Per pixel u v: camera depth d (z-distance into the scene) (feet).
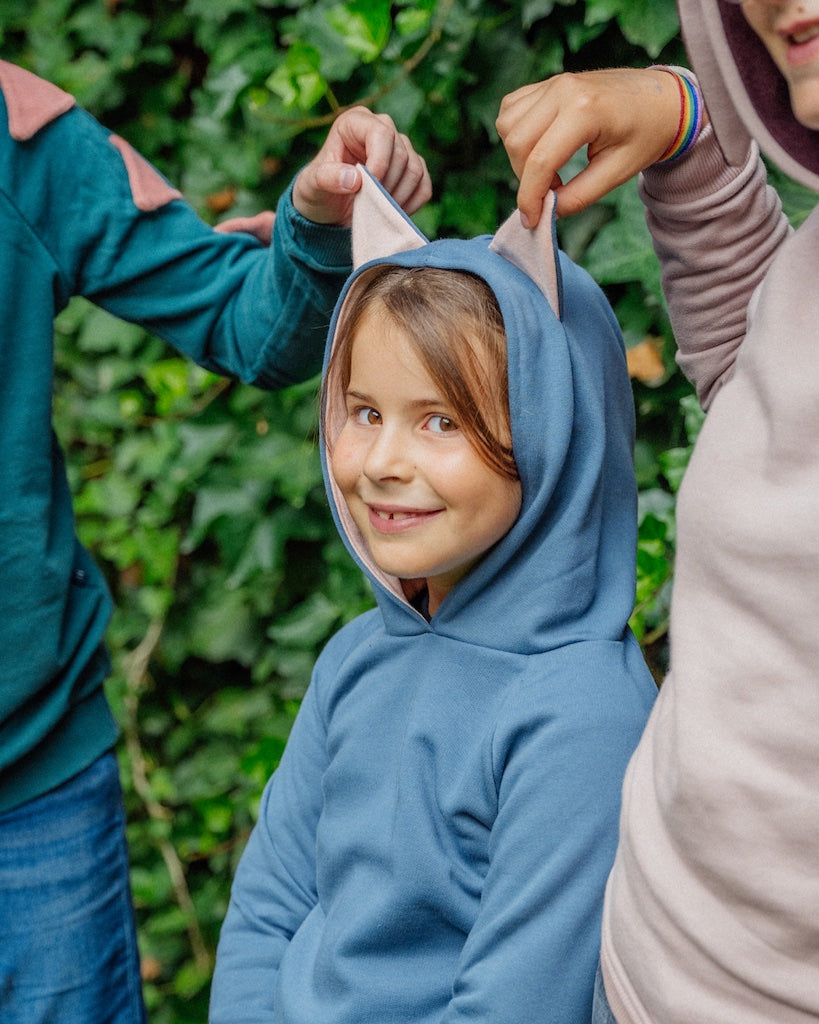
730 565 2.37
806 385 2.27
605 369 3.44
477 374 3.11
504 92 5.26
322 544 6.72
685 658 2.47
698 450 2.54
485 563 3.26
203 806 7.14
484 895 3.10
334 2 5.74
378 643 3.58
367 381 3.20
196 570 7.25
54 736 4.41
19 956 4.37
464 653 3.30
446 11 5.21
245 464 6.53
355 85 5.78
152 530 7.25
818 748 2.23
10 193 4.04
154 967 7.30
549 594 3.18
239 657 7.00
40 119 4.08
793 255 2.47
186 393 6.79
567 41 5.11
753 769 2.30
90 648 4.49
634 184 4.74
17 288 4.06
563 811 2.98
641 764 2.68
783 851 2.28
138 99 7.11
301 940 3.63
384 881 3.29
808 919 2.27
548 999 2.96
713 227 3.27
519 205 3.03
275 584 6.82
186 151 7.02
